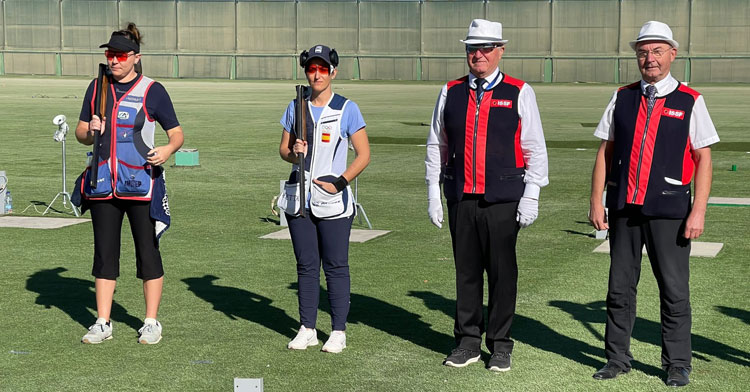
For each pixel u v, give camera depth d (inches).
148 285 232.7
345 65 3228.3
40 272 319.3
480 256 213.2
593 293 290.8
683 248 199.6
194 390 196.4
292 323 252.8
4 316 257.9
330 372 209.0
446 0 3117.6
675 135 195.3
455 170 209.5
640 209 198.1
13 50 3316.9
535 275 318.3
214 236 399.9
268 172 670.5
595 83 3029.0
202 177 636.1
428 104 1739.7
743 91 2367.1
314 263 226.4
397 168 702.5
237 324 251.1
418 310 269.1
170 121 226.7
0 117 1244.5
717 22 2918.3
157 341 232.8
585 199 530.3
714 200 485.4
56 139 488.7
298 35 3223.4
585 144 924.6
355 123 223.6
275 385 199.5
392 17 3171.8
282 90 2347.4
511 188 205.6
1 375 205.9
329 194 220.1
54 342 232.5
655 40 193.8
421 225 433.7
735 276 315.9
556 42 3051.2
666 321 202.7
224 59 3265.3
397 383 201.6
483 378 205.6
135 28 226.1
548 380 204.5
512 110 203.8
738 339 237.8
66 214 466.0
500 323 212.2
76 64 3294.8
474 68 204.5
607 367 207.6
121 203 230.2
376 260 346.3
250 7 3223.4
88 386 198.7
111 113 224.2
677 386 199.8
